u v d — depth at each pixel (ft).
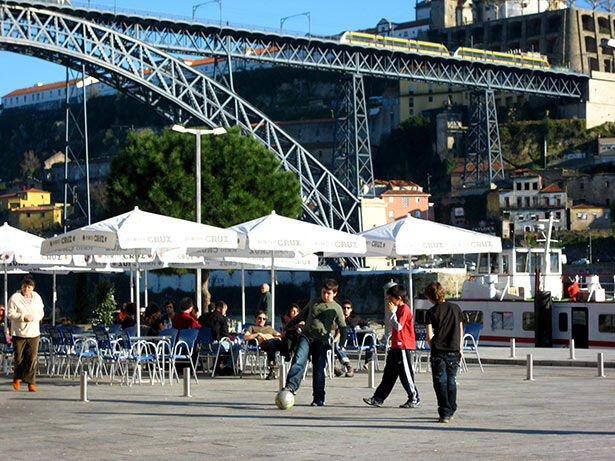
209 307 105.19
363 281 547.90
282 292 591.37
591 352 131.13
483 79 629.51
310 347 69.97
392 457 45.32
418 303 161.07
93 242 93.66
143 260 135.64
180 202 208.03
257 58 506.48
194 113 452.76
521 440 50.67
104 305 205.36
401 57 572.92
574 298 156.76
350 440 51.44
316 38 520.01
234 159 212.23
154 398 76.13
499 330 156.76
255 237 101.40
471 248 111.04
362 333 112.27
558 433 53.31
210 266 151.33
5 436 54.39
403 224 110.11
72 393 81.46
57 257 126.41
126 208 214.07
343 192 553.64
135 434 54.65
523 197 637.30
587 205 627.46
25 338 83.76
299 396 77.56
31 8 405.59
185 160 211.82
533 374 101.30
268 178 216.54
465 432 54.34
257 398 75.56
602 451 46.21
